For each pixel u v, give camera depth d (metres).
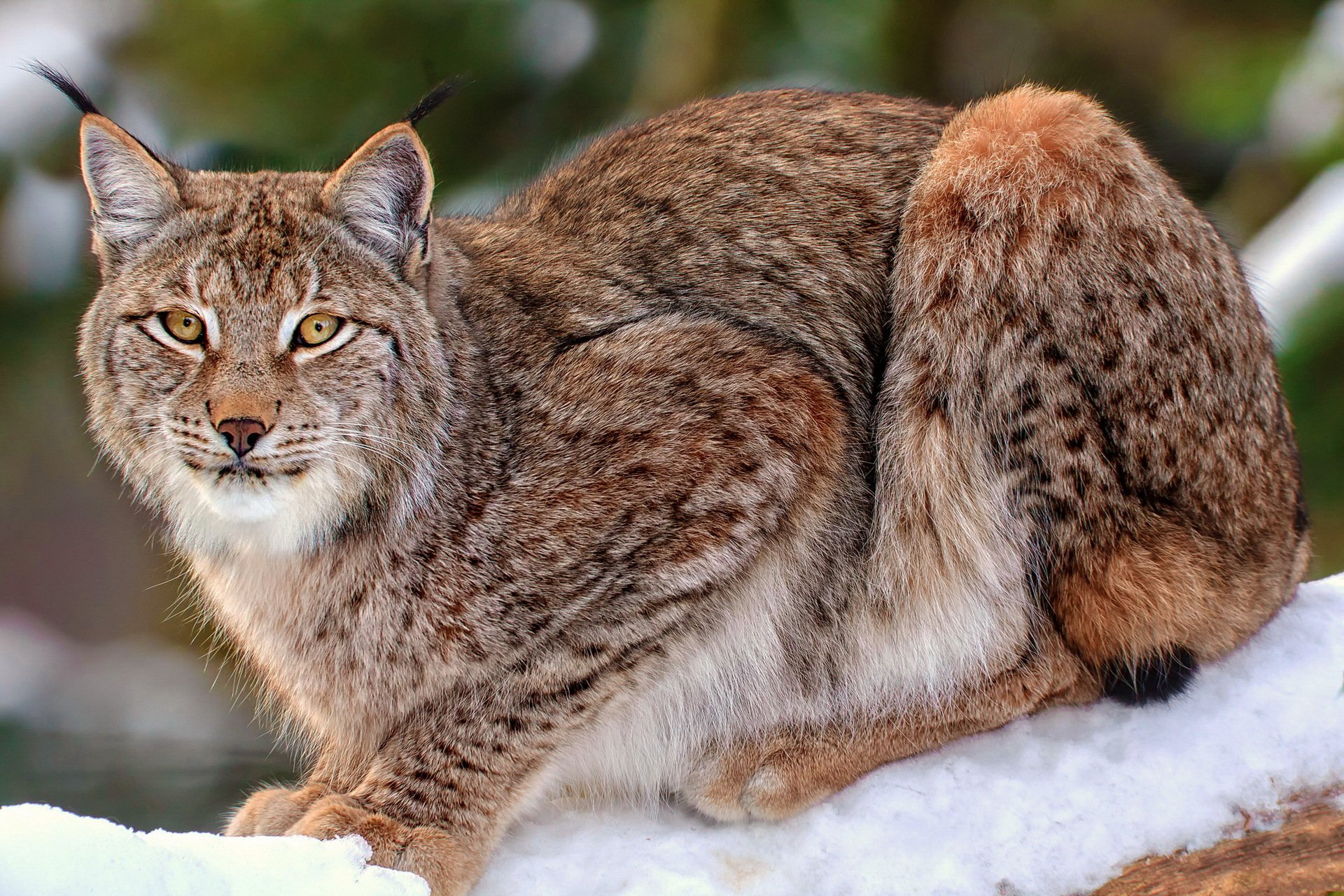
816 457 7.04
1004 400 6.94
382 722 7.03
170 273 6.48
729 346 7.07
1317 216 12.04
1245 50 14.09
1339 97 13.05
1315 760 6.60
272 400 6.32
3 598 16.41
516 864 6.54
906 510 7.15
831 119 7.79
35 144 13.48
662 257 7.45
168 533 7.02
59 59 13.77
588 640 6.79
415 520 6.74
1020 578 7.01
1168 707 6.93
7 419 14.70
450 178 14.05
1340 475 11.53
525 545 6.77
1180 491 6.92
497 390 6.96
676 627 6.94
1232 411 7.00
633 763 7.16
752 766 6.93
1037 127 7.18
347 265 6.59
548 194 7.98
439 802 6.56
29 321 13.48
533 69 14.29
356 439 6.58
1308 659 7.11
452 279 7.13
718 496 6.87
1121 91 16.36
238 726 13.56
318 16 13.33
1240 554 7.04
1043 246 6.91
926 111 7.92
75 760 12.57
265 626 7.11
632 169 7.79
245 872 5.25
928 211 7.17
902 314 7.18
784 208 7.48
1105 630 6.91
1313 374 11.39
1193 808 6.45
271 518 6.64
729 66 14.41
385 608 6.82
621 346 7.02
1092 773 6.64
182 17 13.62
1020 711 7.09
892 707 7.06
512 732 6.71
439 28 13.64
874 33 14.67
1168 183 7.19
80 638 16.48
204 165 12.80
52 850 4.87
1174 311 6.89
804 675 7.16
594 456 6.84
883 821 6.61
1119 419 6.85
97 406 6.78
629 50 14.73
